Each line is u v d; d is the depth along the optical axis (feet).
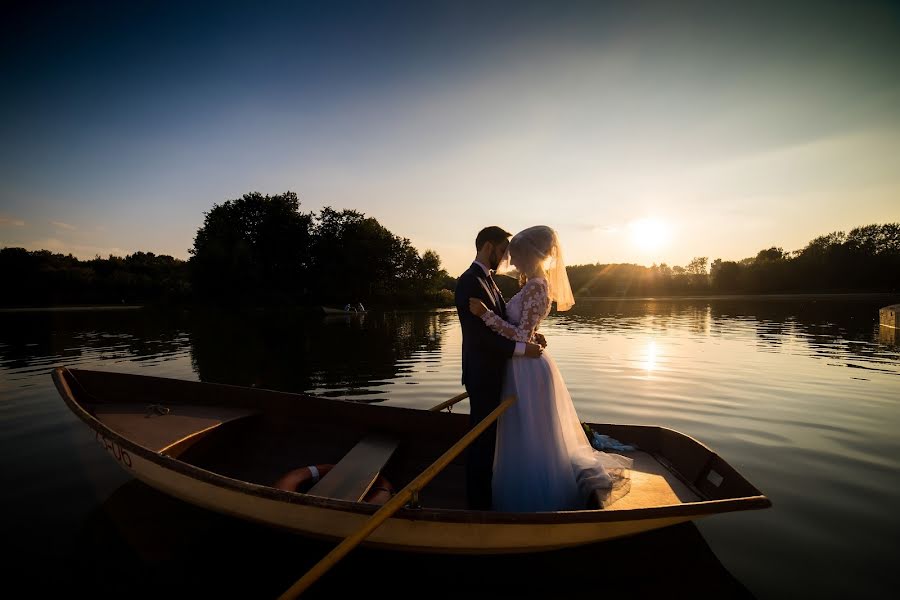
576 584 9.59
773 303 155.33
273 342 52.08
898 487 13.21
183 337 58.18
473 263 11.08
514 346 10.53
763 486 13.39
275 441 15.79
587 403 22.52
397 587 9.61
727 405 22.02
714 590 9.15
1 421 20.38
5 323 88.79
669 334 54.75
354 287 177.27
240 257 161.48
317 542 11.22
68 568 10.14
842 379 27.58
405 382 28.09
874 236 308.60
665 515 8.85
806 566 9.76
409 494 8.92
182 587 9.53
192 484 10.88
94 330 70.18
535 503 10.47
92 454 16.62
